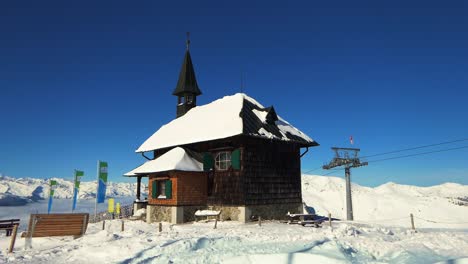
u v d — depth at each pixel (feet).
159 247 33.30
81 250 34.60
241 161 69.97
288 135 78.64
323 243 33.30
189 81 101.19
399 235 45.78
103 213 102.47
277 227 58.44
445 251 32.55
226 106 84.74
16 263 30.58
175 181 72.08
